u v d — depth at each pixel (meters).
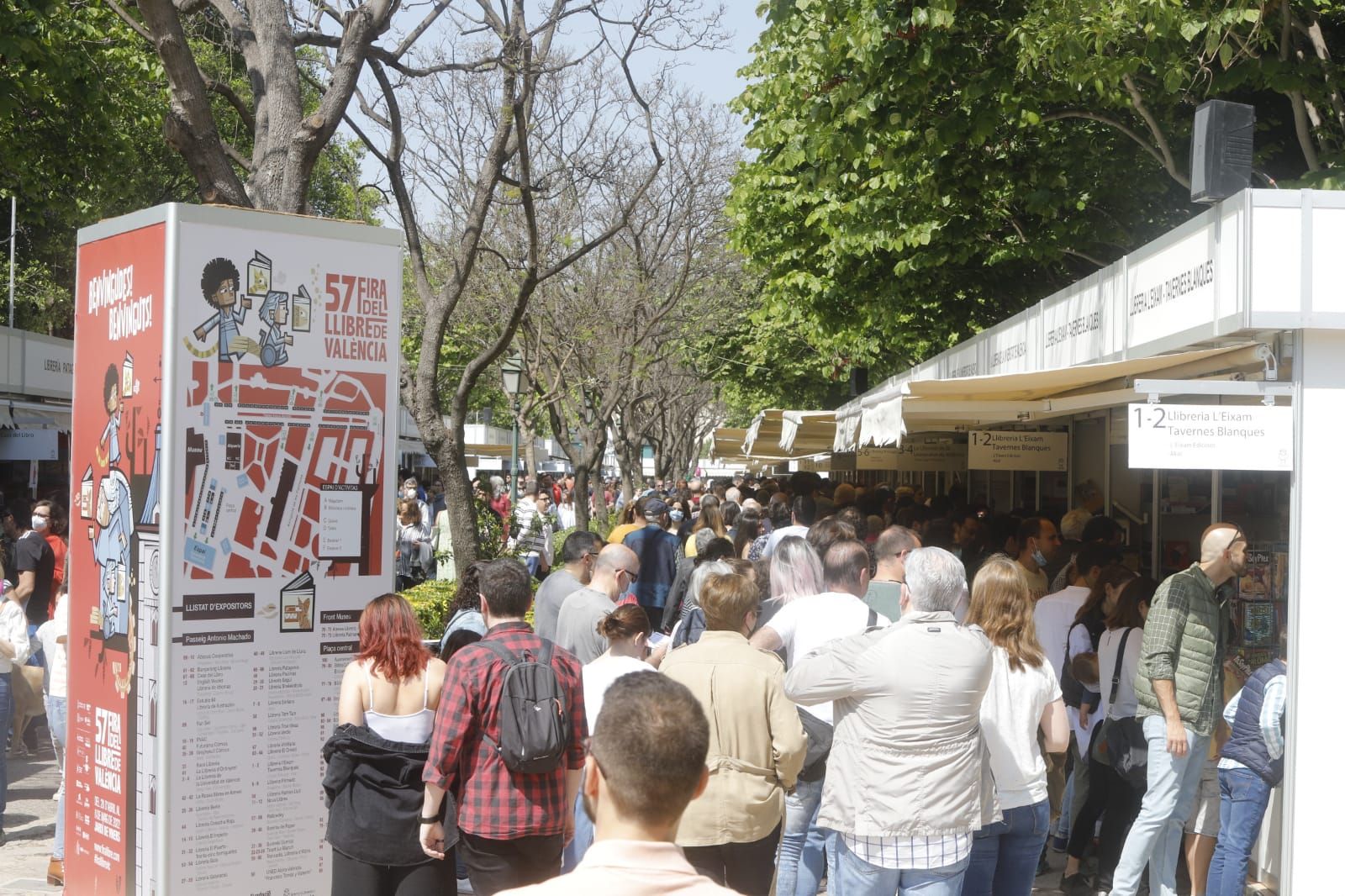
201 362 5.56
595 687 5.83
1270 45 12.79
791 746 5.25
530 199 11.23
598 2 11.37
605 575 7.75
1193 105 13.80
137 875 5.59
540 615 8.53
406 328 20.31
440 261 19.19
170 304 5.47
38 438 23.03
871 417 9.86
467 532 11.79
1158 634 6.34
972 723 4.80
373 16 8.74
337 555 5.92
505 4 11.15
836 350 25.94
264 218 5.73
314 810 5.82
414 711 5.17
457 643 6.70
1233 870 6.25
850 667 4.79
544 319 22.36
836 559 6.18
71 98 16.61
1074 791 7.56
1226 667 7.65
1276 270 5.89
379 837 5.02
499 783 4.96
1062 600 7.92
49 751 12.11
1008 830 5.31
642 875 2.22
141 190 25.86
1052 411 9.59
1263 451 5.99
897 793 4.70
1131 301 7.99
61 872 7.36
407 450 40.03
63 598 8.15
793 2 12.23
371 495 6.04
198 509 5.54
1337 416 6.00
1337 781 5.95
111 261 5.91
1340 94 12.41
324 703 5.87
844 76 12.45
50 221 28.09
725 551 9.29
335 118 8.63
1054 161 15.32
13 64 14.90
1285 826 5.98
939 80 12.63
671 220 24.22
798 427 17.73
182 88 8.10
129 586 5.70
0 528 16.12
